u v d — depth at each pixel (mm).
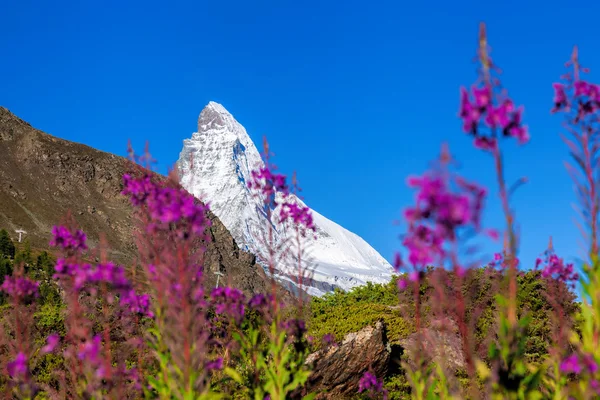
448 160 3488
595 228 4324
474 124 3678
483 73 3680
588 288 4484
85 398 6395
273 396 6922
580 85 4207
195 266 5895
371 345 13000
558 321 5727
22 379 6863
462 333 4441
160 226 5785
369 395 11047
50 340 6984
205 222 5785
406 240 3586
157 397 6633
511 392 4500
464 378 6703
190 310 5762
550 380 5230
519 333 4539
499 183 3709
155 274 5914
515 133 3604
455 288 4332
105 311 6344
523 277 12727
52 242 6043
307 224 7082
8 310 7488
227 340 7312
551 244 5879
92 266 6102
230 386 8062
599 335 4512
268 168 6922
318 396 12102
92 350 6004
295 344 7512
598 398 4473
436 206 3404
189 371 5695
